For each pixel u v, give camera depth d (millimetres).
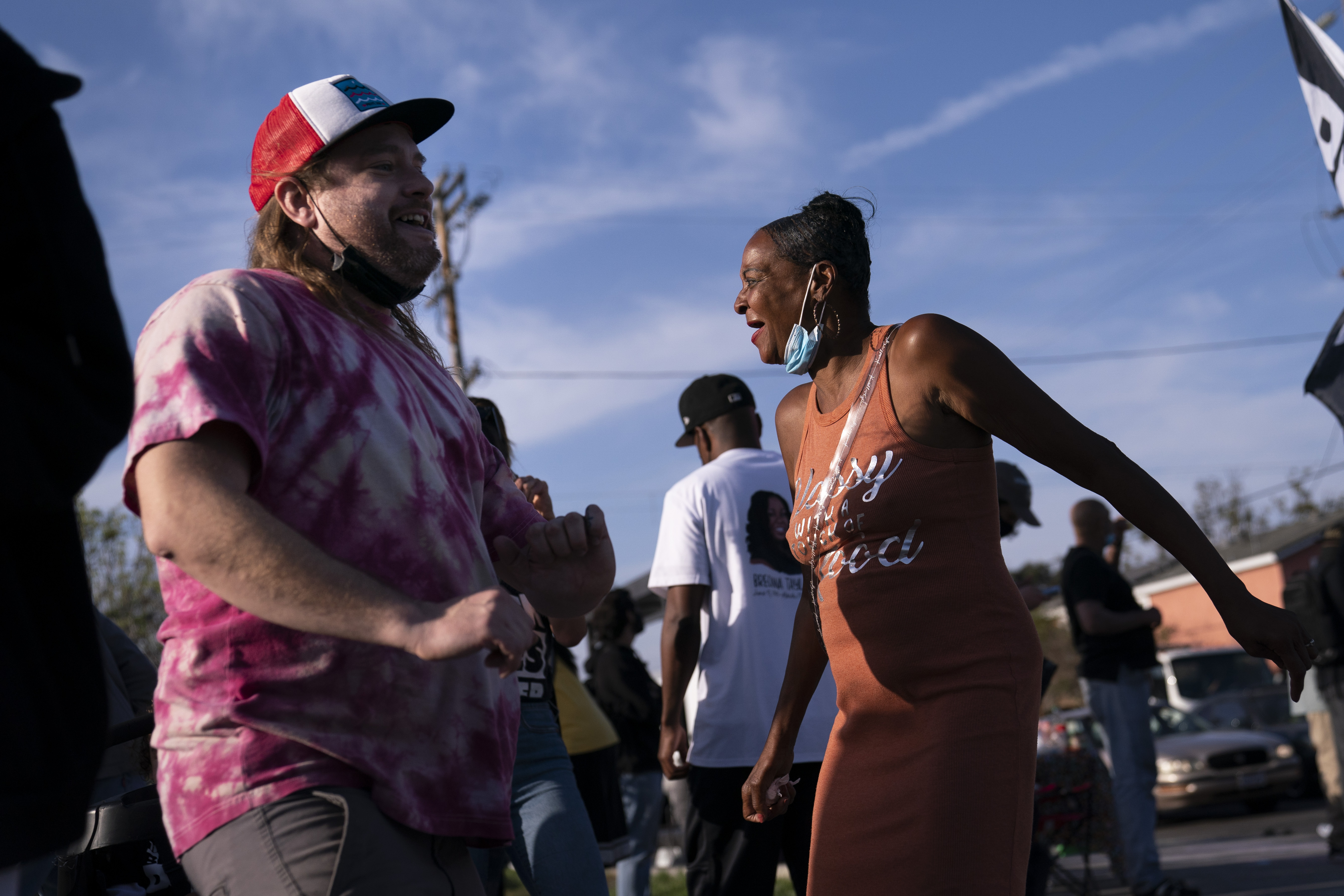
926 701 2197
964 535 2234
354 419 1589
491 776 1660
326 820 1476
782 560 3643
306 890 1447
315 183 1765
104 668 1209
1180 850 9000
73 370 1136
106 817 2785
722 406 3961
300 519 1529
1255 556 34656
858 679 2289
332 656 1519
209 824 1470
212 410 1384
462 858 1666
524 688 3066
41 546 1155
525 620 1383
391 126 1812
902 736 2221
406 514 1606
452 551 1649
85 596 1188
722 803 3471
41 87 1118
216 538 1347
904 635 2215
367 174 1770
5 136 1098
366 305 1807
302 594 1354
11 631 1109
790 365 2482
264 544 1347
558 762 3104
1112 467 2088
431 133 1901
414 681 1566
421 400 1747
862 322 2475
